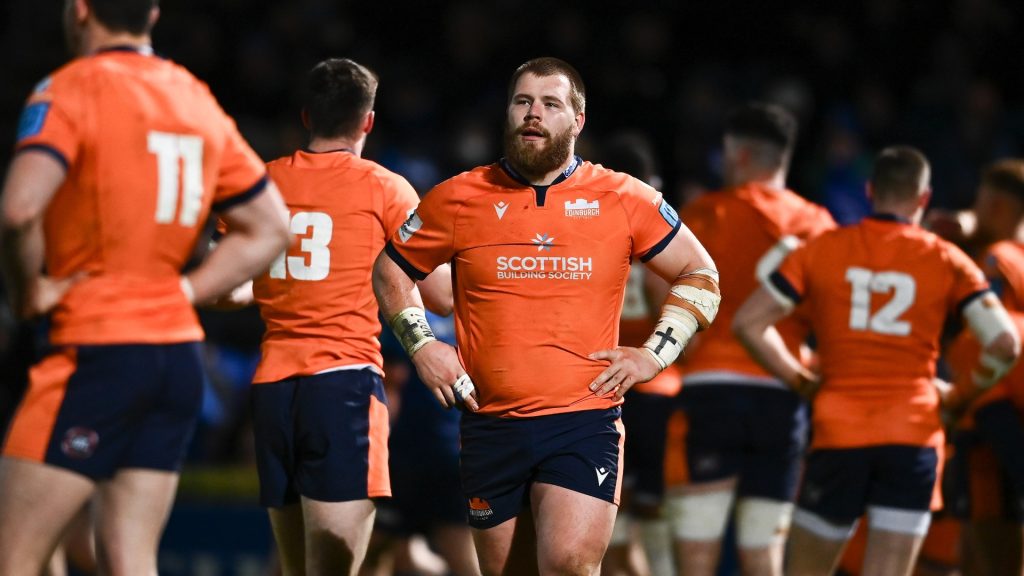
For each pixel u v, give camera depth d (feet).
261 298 57.16
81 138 39.83
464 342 50.29
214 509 94.94
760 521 72.28
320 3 166.61
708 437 72.38
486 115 156.97
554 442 48.93
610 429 49.39
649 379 49.03
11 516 39.91
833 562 66.18
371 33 173.78
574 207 49.37
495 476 49.75
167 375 41.47
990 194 76.38
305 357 56.03
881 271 64.69
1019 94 174.91
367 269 56.80
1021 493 72.43
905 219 65.87
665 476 74.38
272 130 155.74
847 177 144.36
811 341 105.70
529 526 50.75
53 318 40.70
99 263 40.63
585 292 49.21
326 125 58.18
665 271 50.65
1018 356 65.98
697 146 155.33
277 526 58.23
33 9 169.78
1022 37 176.76
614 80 161.58
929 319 64.54
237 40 163.84
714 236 73.77
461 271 50.14
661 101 163.94
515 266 49.14
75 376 40.24
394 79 160.76
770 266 66.74
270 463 56.65
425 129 154.61
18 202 38.06
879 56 172.76
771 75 166.09
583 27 170.09
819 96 167.32
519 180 49.85
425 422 81.05
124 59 41.32
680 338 49.44
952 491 75.56
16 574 39.96
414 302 51.06
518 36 167.02
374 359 57.31
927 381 65.16
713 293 50.31
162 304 41.45
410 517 81.30
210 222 104.17
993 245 76.07
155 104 41.16
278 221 43.96
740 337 67.05
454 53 166.30
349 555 55.67
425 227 50.34
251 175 43.27
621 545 82.12
